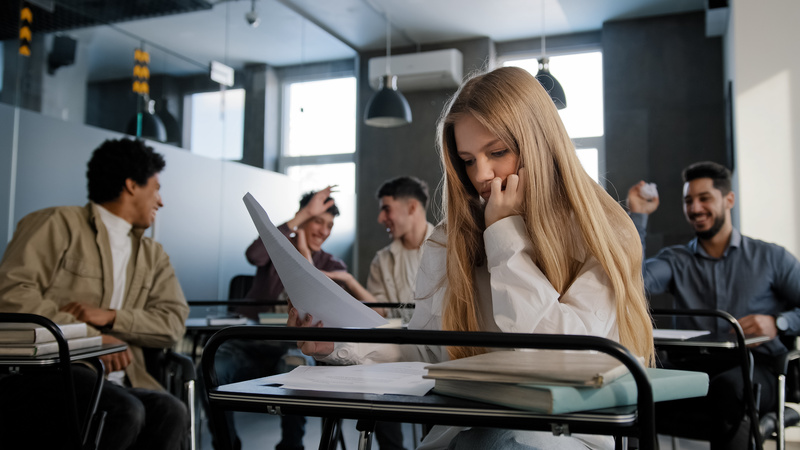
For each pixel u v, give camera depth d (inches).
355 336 28.4
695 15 208.7
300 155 211.3
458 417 26.0
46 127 149.3
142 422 66.1
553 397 24.0
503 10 210.8
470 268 44.1
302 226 146.9
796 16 141.7
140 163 85.5
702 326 104.7
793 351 77.3
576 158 42.1
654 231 206.1
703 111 205.9
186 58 179.9
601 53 219.0
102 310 77.3
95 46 160.1
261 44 200.5
